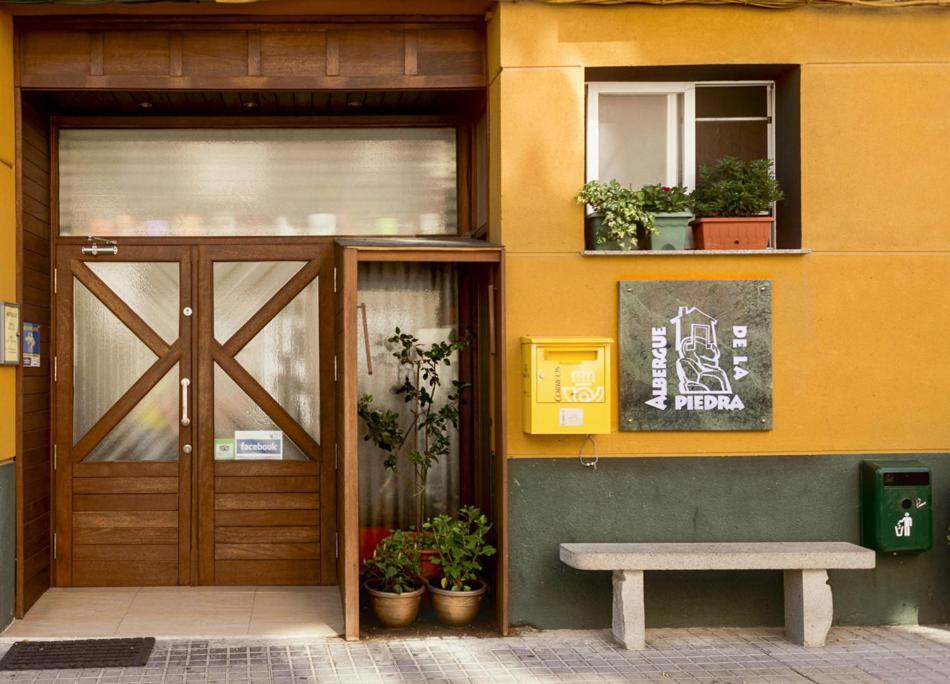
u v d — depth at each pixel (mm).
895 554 5691
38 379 5965
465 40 5832
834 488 5668
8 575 5426
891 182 5703
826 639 5445
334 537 6340
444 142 6582
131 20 5633
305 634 5391
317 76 5754
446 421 6508
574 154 5621
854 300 5684
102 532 6215
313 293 6445
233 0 5441
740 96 6055
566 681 4719
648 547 5418
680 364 5602
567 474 5578
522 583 5566
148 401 6320
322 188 6520
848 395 5676
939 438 5703
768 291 5609
